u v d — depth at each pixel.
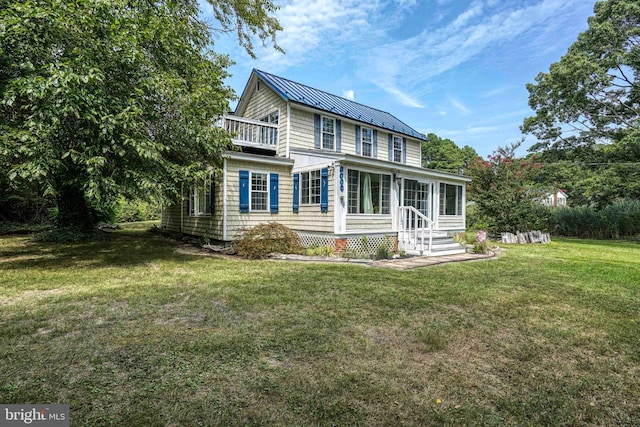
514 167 15.83
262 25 11.41
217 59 12.30
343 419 2.09
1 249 9.36
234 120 11.30
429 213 11.91
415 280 6.04
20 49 6.20
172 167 7.71
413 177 11.22
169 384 2.44
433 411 2.21
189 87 9.02
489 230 15.95
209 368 2.69
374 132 14.98
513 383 2.61
